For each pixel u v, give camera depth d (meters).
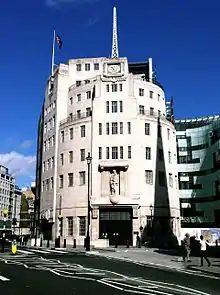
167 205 58.09
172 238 56.78
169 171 60.69
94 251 39.03
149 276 18.11
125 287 14.05
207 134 92.12
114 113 59.41
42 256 31.39
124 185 56.31
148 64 83.00
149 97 63.50
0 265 23.03
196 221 86.12
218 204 83.12
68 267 21.97
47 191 65.50
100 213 56.31
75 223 57.22
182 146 95.12
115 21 76.12
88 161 49.12
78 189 58.31
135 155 57.47
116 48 74.06
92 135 58.97
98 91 60.78
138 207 55.25
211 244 49.81
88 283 15.09
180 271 21.03
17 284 14.63
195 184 91.25
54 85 68.81
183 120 97.75
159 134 60.59
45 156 68.81
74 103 64.81
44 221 64.69
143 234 54.59
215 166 84.00
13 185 172.88
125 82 60.72
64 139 62.81
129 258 30.30
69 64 68.62
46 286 14.11
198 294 12.55
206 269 20.95
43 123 74.12
